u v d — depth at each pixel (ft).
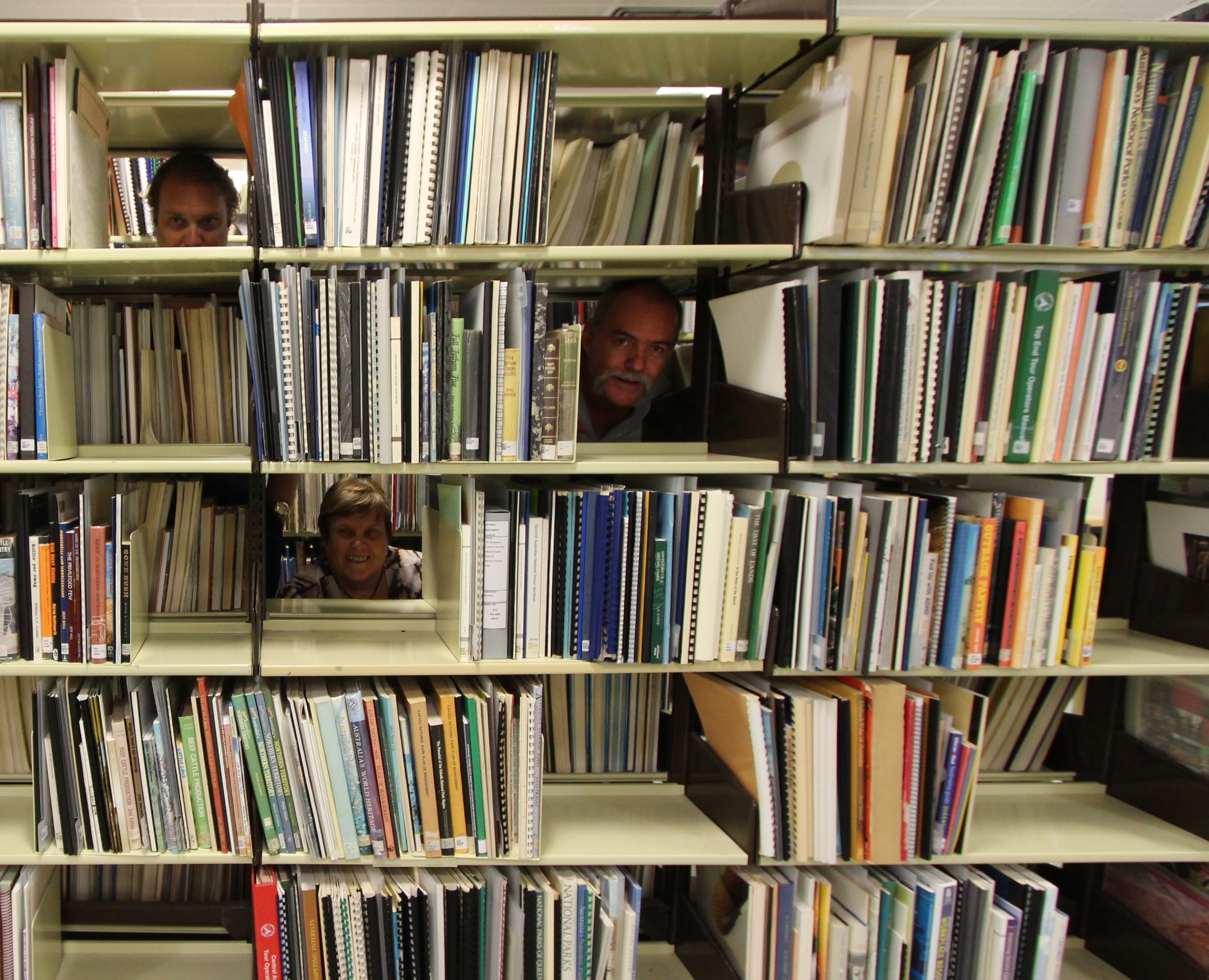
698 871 5.59
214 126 5.52
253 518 4.39
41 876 4.80
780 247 4.49
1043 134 4.43
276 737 4.48
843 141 4.17
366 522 5.77
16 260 4.18
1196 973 4.92
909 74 4.55
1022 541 4.71
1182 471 4.85
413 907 4.53
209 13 9.59
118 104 5.09
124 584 4.40
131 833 4.54
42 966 4.81
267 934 4.50
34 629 4.36
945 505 4.63
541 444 4.42
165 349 5.10
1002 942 4.78
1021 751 6.00
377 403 4.27
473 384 4.30
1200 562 5.37
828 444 4.58
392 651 4.76
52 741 4.47
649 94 5.30
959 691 4.80
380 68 4.13
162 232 5.82
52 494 4.62
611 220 5.37
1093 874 5.82
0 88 4.82
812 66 4.63
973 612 4.74
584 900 4.69
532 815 4.62
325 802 4.49
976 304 4.53
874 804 4.63
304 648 4.80
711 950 5.16
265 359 4.19
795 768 4.63
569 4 9.86
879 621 4.65
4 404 4.24
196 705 4.43
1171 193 4.58
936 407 4.61
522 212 4.33
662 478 4.93
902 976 4.82
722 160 5.20
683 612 4.60
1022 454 4.70
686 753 5.60
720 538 4.57
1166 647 5.41
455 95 4.21
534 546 4.53
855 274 4.66
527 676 5.01
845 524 4.59
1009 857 4.88
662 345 5.86
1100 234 4.53
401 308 4.19
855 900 4.81
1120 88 4.38
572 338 4.39
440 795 4.53
